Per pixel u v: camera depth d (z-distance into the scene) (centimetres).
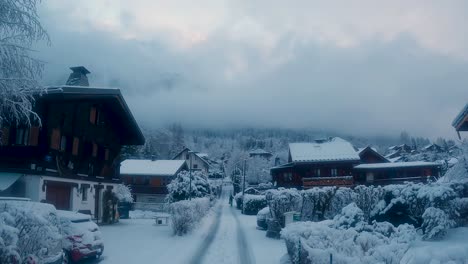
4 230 790
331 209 2359
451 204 1634
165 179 6031
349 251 923
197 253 1591
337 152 5247
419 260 620
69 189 2467
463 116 1902
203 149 19425
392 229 1175
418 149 8912
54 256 1041
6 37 1047
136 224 2909
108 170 3084
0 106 1112
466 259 600
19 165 2119
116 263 1370
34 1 1070
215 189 6844
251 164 10056
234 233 2341
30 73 1091
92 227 1383
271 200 2288
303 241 997
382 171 5147
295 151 5394
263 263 1378
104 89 2458
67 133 2402
